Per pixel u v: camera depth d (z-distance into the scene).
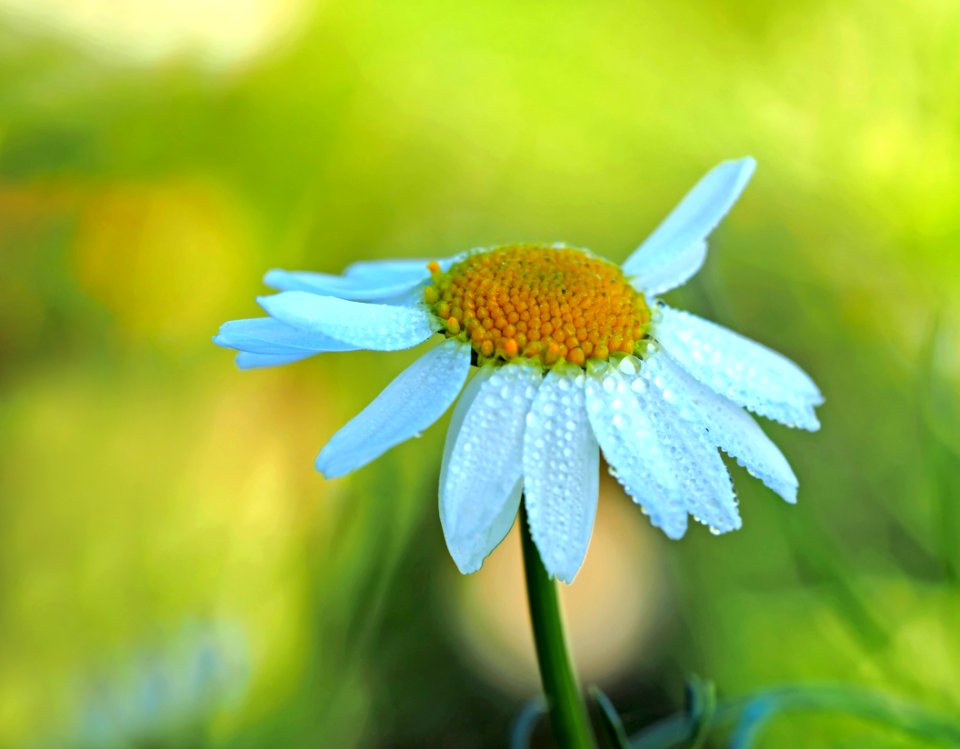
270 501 0.29
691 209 0.20
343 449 0.19
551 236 0.36
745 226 0.30
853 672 0.24
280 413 0.31
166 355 0.33
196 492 0.30
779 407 0.20
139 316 0.34
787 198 0.30
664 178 0.34
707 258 0.25
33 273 0.34
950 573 0.23
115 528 0.28
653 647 0.28
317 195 0.37
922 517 0.25
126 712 0.25
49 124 0.36
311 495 0.29
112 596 0.26
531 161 0.36
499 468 0.19
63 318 0.34
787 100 0.31
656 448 0.19
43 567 0.27
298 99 0.37
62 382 0.33
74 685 0.25
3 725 0.25
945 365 0.25
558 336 0.19
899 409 0.26
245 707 0.25
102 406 0.32
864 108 0.29
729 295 0.29
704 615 0.27
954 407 0.24
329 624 0.25
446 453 0.19
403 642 0.27
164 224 0.35
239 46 0.38
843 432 0.27
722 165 0.21
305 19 0.38
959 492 0.23
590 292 0.19
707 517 0.19
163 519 0.29
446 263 0.20
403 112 0.37
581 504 0.19
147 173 0.36
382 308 0.19
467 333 0.19
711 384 0.19
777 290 0.29
